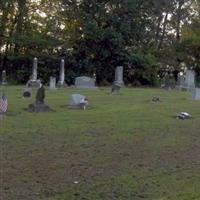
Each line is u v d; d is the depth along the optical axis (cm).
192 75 4616
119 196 866
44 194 870
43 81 5203
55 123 1780
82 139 1457
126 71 5662
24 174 1005
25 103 2445
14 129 1597
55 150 1272
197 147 1395
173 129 1750
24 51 5512
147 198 855
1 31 5447
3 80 4828
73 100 2381
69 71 5447
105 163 1135
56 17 5631
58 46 5556
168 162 1170
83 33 5506
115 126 1759
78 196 861
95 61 5625
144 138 1520
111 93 3503
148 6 5772
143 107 2500
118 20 5562
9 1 5334
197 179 1001
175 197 862
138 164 1136
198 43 6144
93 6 5550
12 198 841
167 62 6134
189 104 2755
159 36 6519
